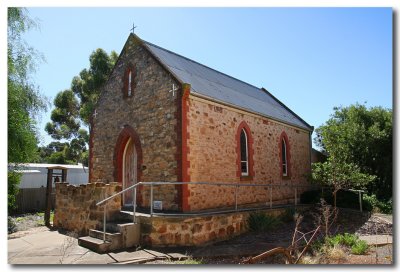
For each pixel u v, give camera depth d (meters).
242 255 9.41
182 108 12.69
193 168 12.75
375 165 20.73
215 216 11.51
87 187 12.23
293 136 21.38
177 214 10.73
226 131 14.84
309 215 16.58
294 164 20.97
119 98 15.94
